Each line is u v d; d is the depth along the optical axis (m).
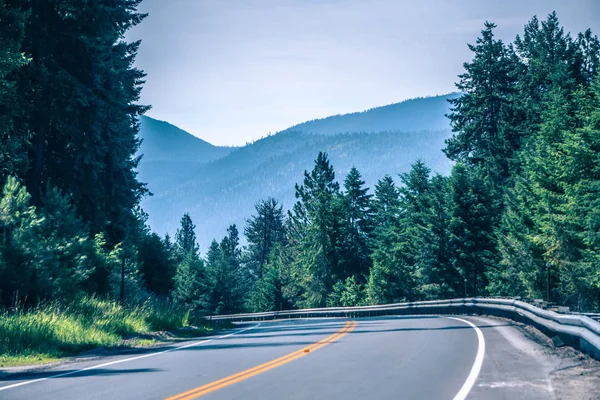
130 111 52.03
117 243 43.12
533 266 57.69
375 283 83.75
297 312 71.50
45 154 38.97
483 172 80.00
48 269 27.70
